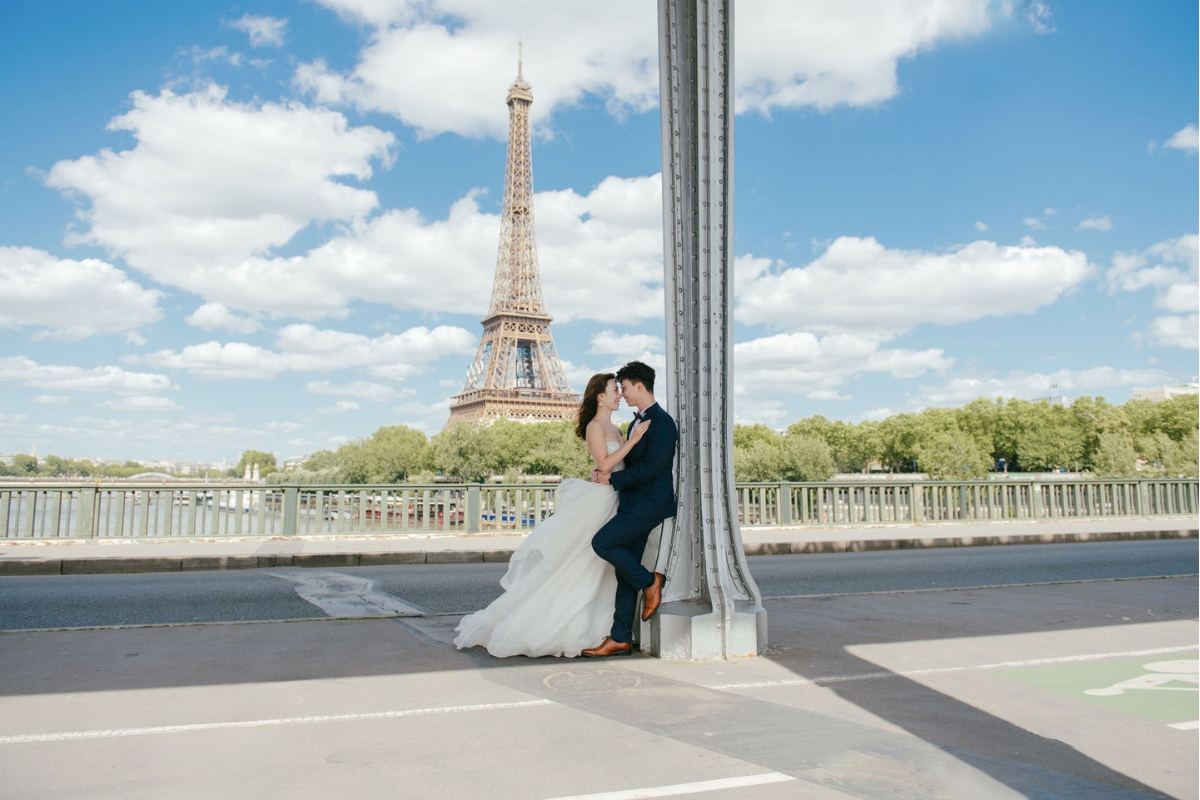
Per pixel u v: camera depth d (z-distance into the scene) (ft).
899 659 19.38
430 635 22.57
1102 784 11.32
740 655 19.44
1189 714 14.83
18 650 20.53
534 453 311.47
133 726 14.07
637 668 18.31
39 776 11.66
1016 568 41.60
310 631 23.22
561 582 19.51
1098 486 71.97
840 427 359.87
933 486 66.95
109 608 28.04
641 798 10.80
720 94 19.94
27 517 48.39
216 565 41.96
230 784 11.35
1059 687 16.78
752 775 11.64
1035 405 322.55
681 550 20.26
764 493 62.18
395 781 11.46
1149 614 26.17
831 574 39.09
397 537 53.21
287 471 538.47
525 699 15.75
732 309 20.38
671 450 19.19
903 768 11.94
